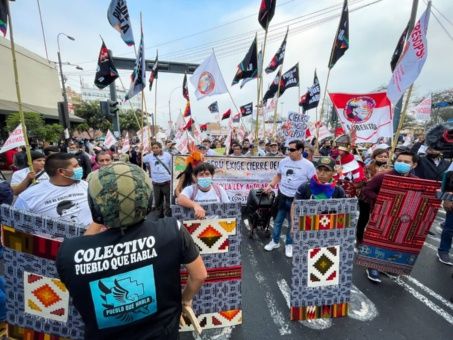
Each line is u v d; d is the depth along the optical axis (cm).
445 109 2342
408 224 293
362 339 239
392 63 492
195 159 361
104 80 523
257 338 240
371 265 317
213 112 1333
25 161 425
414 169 446
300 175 392
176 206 219
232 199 590
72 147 641
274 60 755
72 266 98
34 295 183
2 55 1716
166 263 109
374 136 479
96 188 100
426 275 347
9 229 176
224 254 236
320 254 249
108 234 103
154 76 731
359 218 423
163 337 109
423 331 249
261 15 520
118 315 102
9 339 192
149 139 734
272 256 404
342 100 492
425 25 318
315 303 259
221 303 246
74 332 186
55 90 2383
